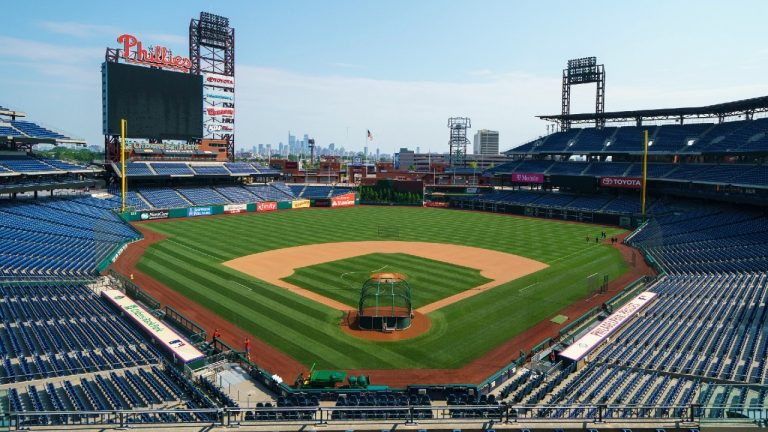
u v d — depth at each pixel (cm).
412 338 3797
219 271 5644
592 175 10775
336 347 3619
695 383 2702
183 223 9106
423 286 5172
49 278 4866
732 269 5216
